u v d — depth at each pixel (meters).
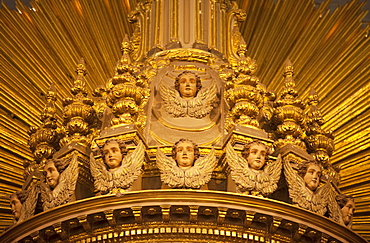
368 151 10.38
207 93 8.98
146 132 8.70
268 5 12.30
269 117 9.05
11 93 10.80
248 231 7.81
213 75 9.28
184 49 9.69
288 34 11.92
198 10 10.23
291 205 7.77
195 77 9.01
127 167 8.01
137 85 8.88
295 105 8.84
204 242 7.76
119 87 8.69
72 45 11.60
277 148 8.62
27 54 11.22
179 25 10.12
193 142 8.19
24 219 8.31
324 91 11.19
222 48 10.11
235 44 10.27
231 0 11.73
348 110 10.84
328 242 7.98
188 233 7.76
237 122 8.57
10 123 10.57
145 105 8.90
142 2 10.71
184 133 8.71
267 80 11.63
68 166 8.23
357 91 10.94
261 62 11.80
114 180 7.96
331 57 11.45
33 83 11.05
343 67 11.28
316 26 11.86
